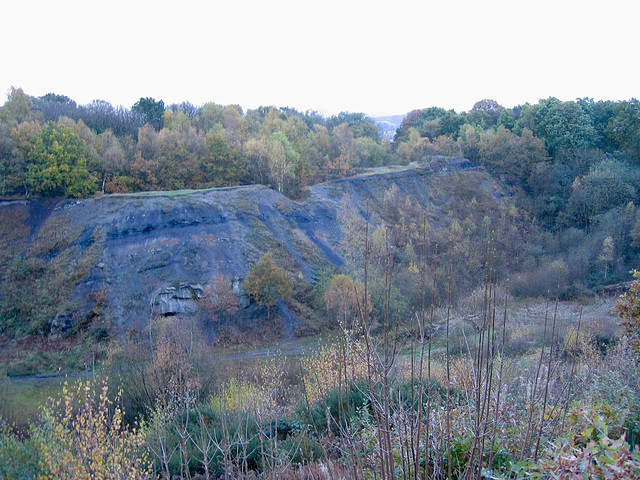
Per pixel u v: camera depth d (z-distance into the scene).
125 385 14.78
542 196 64.56
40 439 8.64
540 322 25.16
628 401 6.06
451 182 66.06
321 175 63.00
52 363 30.98
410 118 104.75
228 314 36.50
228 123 69.12
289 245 46.09
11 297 36.78
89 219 42.62
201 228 42.72
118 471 7.50
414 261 38.53
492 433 4.23
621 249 47.75
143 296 36.47
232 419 8.97
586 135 73.31
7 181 45.38
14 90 60.25
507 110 93.44
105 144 55.41
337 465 5.40
